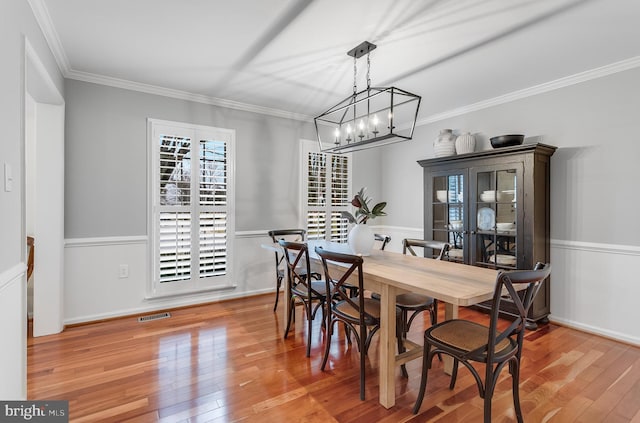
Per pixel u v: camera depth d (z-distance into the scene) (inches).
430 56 102.8
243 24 86.0
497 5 76.5
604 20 82.4
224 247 147.5
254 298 153.6
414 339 108.6
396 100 144.5
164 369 87.2
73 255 117.6
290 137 166.7
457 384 81.7
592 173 114.0
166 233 134.0
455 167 142.8
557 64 108.3
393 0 75.0
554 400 74.7
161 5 77.9
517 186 120.7
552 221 123.9
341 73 116.8
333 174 181.5
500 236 127.0
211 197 143.9
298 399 74.6
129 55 104.0
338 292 82.4
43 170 109.0
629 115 105.7
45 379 81.6
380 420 67.7
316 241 144.1
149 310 132.1
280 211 163.9
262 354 96.6
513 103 135.4
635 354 98.0
